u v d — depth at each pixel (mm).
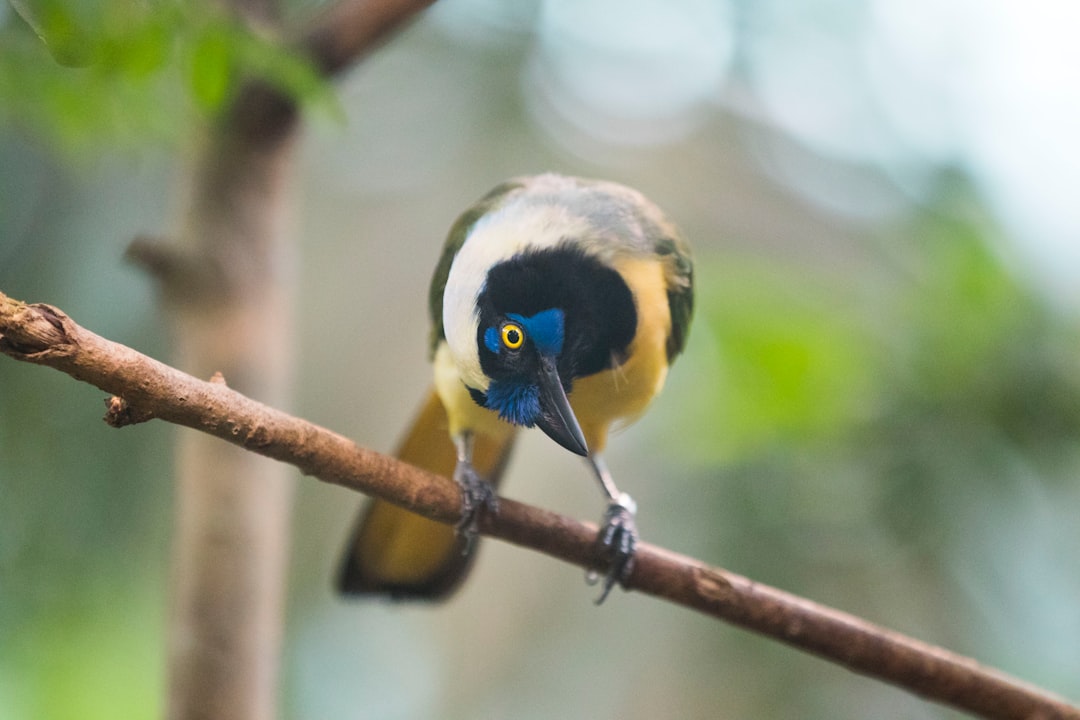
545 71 14742
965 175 11352
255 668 8258
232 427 6203
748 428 10312
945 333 10008
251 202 8547
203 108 7875
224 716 8133
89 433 10523
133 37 7113
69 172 10586
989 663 10281
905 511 10156
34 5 6961
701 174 15320
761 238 14812
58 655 10094
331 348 15008
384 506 9805
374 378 14977
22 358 5473
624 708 13188
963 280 10141
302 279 15086
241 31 7559
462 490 7633
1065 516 10070
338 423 14836
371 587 10023
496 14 14484
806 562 10562
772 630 7629
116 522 10586
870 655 7598
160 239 8414
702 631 12102
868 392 10156
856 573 10492
